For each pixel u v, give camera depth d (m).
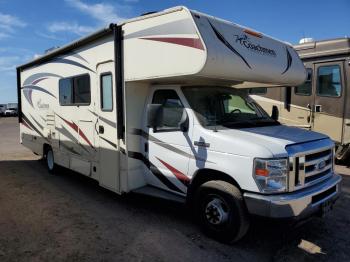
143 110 5.60
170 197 5.04
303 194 4.04
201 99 5.01
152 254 4.21
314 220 5.27
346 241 4.61
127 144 5.46
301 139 4.40
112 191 6.30
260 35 5.35
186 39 4.39
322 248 4.42
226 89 5.52
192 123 4.73
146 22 4.97
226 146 4.28
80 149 6.86
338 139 8.87
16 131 21.20
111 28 5.42
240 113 5.29
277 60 5.41
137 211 5.70
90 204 6.06
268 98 10.09
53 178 8.01
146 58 4.98
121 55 5.45
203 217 4.65
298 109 9.55
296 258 4.17
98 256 4.16
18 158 10.81
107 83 5.82
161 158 5.21
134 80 5.24
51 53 7.66
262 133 4.52
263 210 3.94
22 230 4.91
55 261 4.03
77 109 6.84
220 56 4.33
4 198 6.42
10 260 4.04
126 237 4.68
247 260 4.09
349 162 9.36
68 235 4.75
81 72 6.60
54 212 5.65
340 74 8.77
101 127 6.04
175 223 5.18
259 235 4.75
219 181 4.39
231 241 4.36
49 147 8.47
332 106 8.94
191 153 4.71
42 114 8.60
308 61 9.37
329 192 4.49
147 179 5.59
